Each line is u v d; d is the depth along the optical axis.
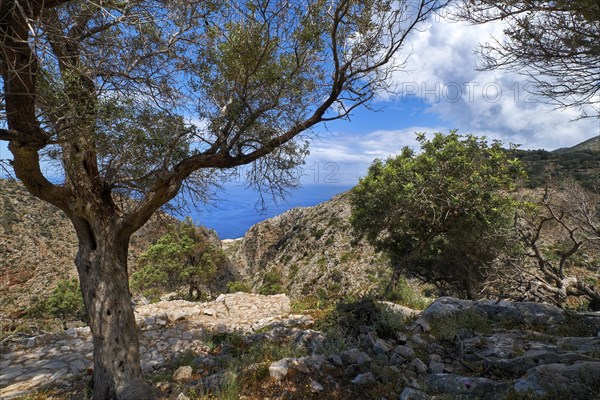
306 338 7.14
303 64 6.23
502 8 5.61
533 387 4.34
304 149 6.68
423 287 24.72
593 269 19.80
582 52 4.80
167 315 10.45
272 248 69.38
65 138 4.42
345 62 5.93
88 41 4.32
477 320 7.61
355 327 7.25
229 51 5.37
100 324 5.30
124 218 5.70
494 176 16.53
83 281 5.57
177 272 35.69
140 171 6.06
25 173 4.79
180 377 5.96
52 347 8.27
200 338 8.95
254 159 6.09
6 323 10.19
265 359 6.26
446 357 6.23
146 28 4.12
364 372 5.47
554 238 24.05
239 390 4.96
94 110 4.26
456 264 18.52
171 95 4.99
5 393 5.96
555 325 7.35
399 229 19.72
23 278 46.91
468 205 16.02
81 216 5.62
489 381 4.84
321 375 5.32
